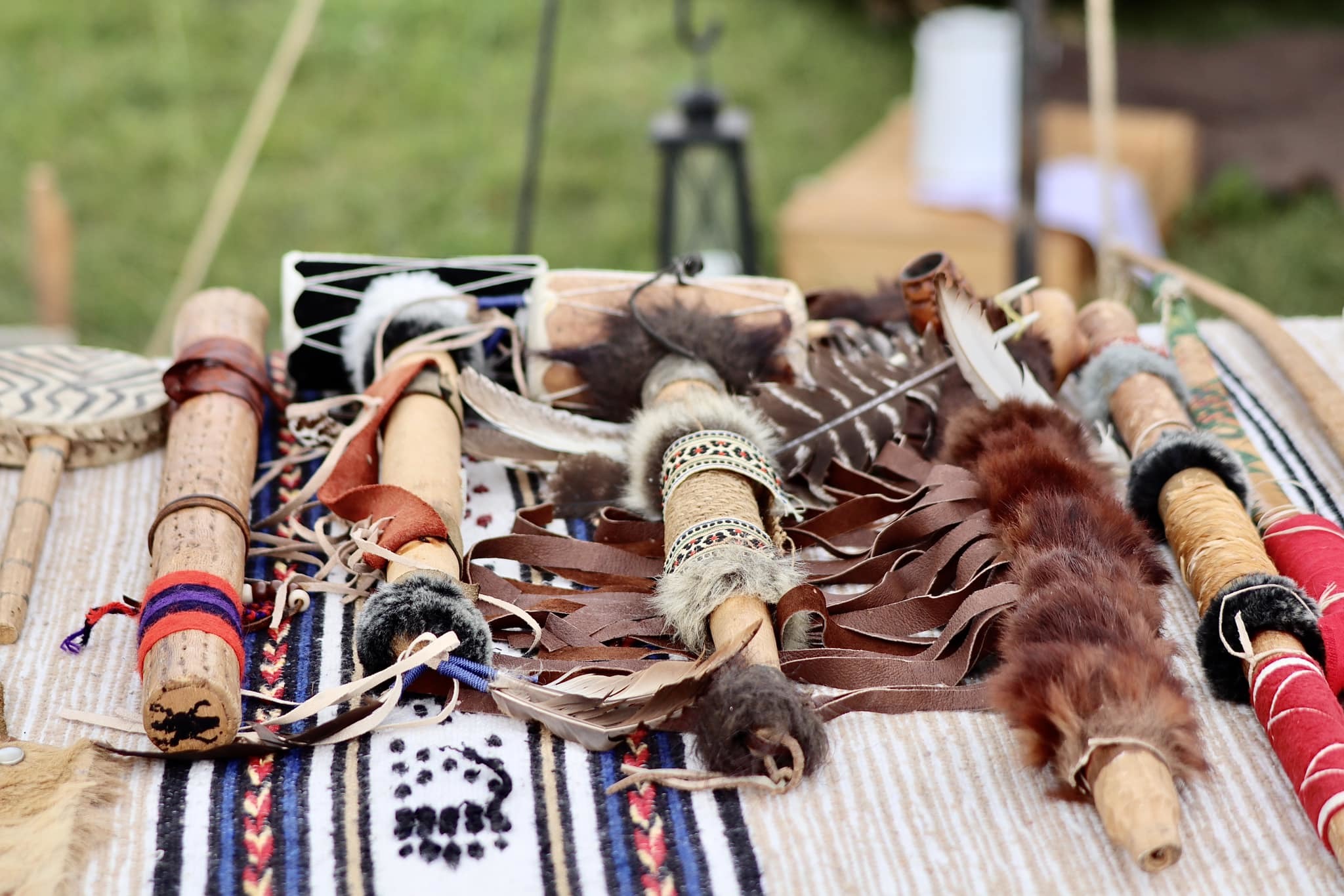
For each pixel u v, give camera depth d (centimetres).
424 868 141
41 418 206
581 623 170
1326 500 207
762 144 633
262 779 152
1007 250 469
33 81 662
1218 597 160
